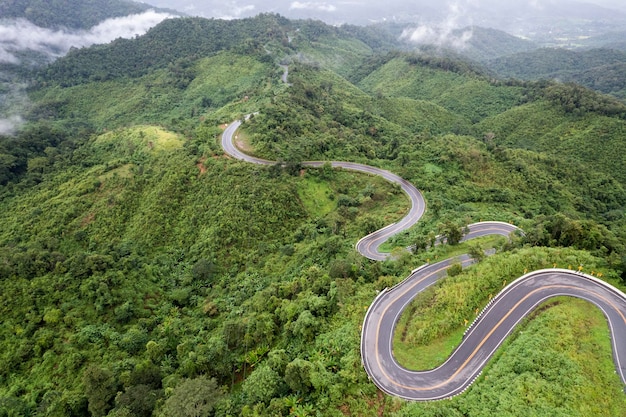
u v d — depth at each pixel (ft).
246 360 193.47
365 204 385.50
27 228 363.97
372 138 572.92
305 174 409.49
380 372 169.89
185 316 265.13
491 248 273.54
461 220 325.21
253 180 377.09
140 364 198.49
